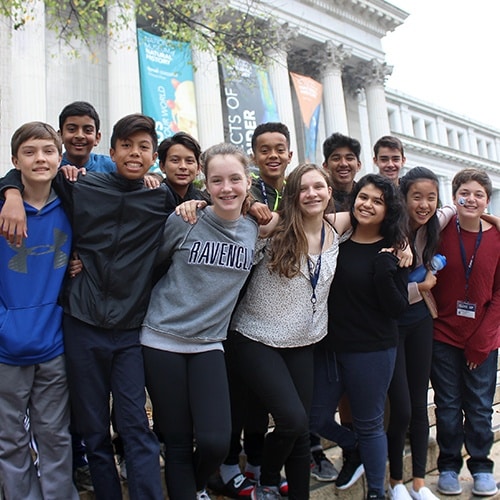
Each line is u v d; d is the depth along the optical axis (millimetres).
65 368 2797
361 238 3389
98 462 2668
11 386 2658
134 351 2828
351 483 3486
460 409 3900
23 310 2719
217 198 2875
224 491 3299
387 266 3105
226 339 3234
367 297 3234
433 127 40219
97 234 2826
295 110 26438
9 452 2686
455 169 39594
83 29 9141
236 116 18688
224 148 2973
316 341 3150
